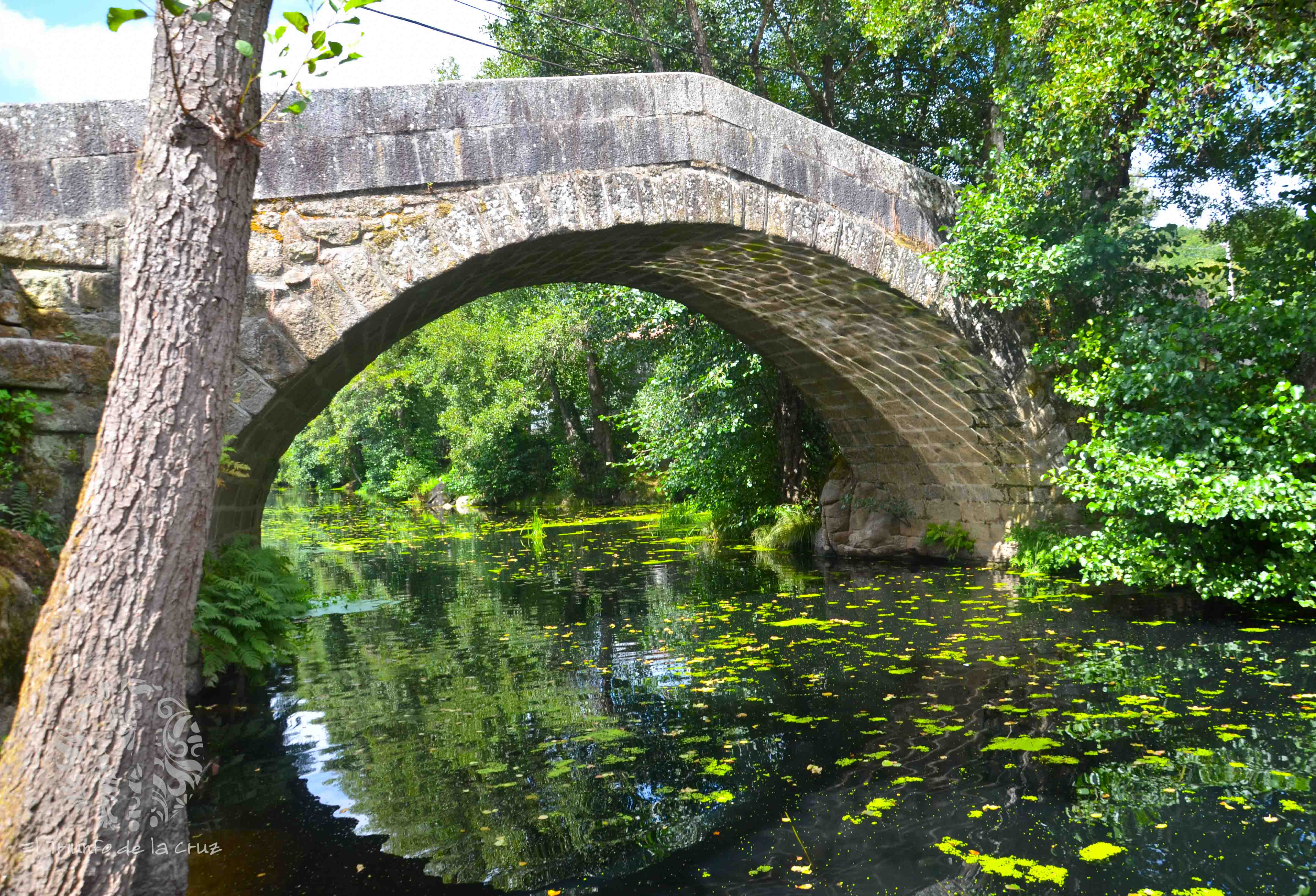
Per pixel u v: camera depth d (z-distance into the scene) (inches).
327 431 1549.0
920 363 403.9
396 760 179.5
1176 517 277.4
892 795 152.0
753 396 564.7
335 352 238.7
